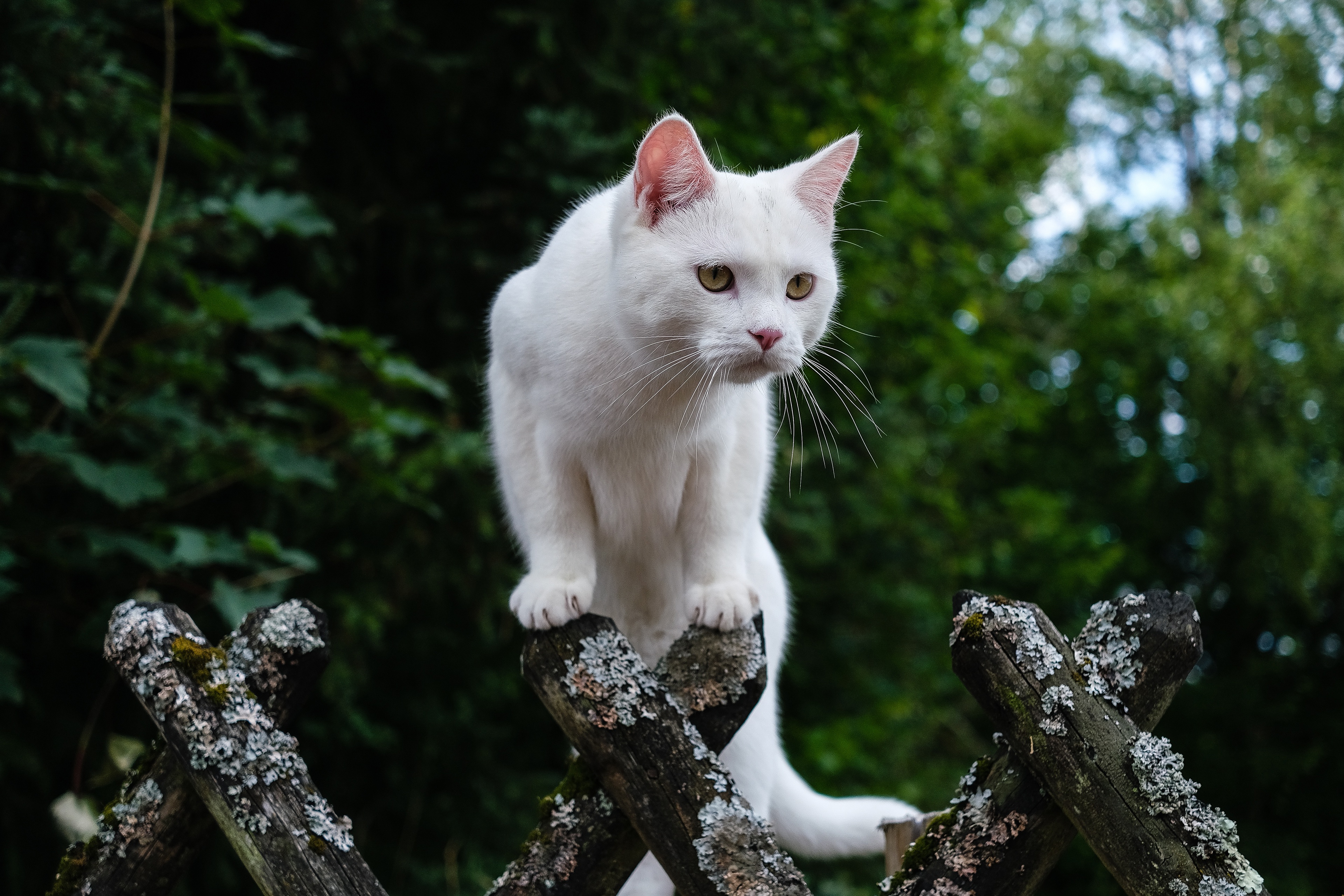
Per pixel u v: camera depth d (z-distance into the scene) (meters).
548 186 4.26
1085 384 9.74
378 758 4.50
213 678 1.35
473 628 4.44
